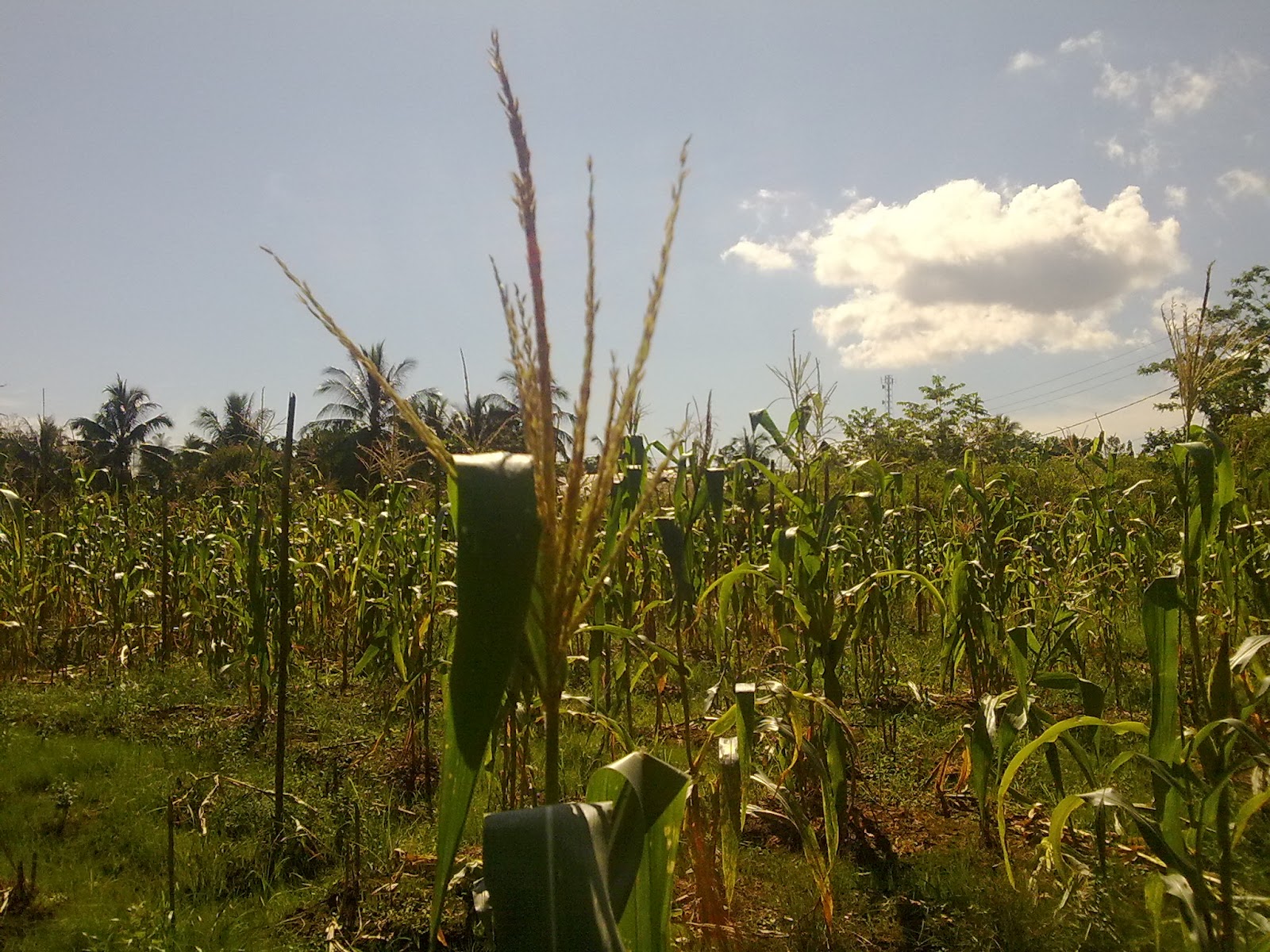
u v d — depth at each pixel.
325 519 9.01
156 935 3.43
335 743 6.12
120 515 10.59
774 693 3.41
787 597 4.20
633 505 3.84
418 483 6.96
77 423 40.91
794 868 4.04
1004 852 3.05
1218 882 3.36
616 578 4.33
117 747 5.97
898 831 4.52
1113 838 4.10
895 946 3.43
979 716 3.85
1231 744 2.68
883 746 5.74
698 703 6.19
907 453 21.11
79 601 9.75
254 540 6.32
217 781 4.51
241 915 3.72
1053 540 8.35
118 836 4.54
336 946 3.40
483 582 1.51
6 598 8.34
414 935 3.53
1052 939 3.29
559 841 1.46
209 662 7.65
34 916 3.77
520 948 1.40
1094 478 8.73
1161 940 3.20
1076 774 5.17
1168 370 3.08
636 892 1.85
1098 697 3.32
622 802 1.78
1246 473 4.70
